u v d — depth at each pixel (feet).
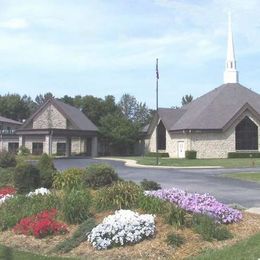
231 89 221.87
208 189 75.66
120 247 33.35
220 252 31.19
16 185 58.75
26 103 438.40
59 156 231.30
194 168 135.64
